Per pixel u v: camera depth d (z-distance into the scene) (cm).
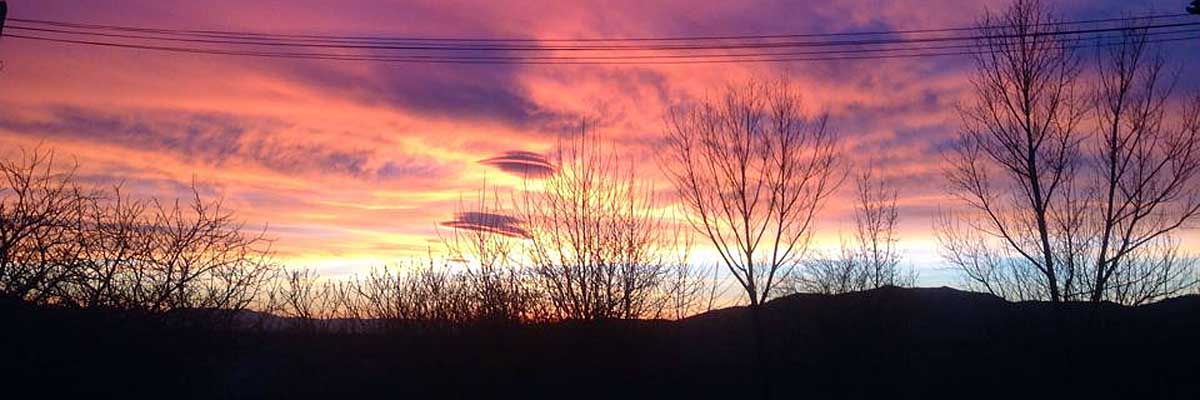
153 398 1552
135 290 1534
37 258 1415
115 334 1485
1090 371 2361
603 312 2216
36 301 1419
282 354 2083
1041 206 2417
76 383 1454
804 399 2936
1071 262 2383
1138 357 2369
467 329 2202
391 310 2214
